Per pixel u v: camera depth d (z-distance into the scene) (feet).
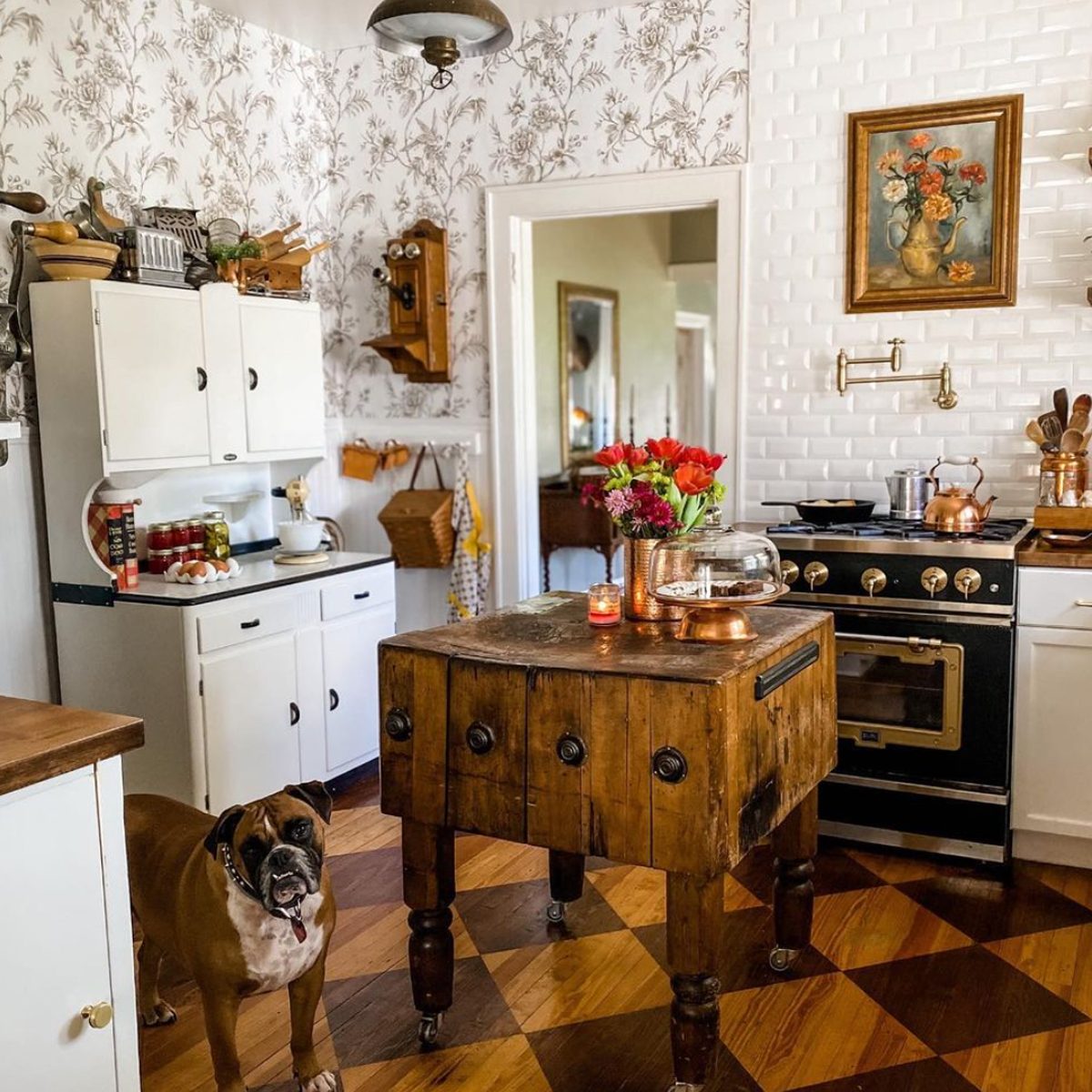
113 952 5.50
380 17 9.24
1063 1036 7.72
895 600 10.66
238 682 11.30
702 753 6.31
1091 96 11.45
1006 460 12.25
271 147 14.56
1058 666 10.20
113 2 12.14
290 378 13.14
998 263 11.99
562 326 21.20
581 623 8.04
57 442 11.04
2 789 4.81
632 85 13.53
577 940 9.24
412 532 14.84
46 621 11.64
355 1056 7.64
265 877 6.19
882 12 12.19
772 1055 7.54
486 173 14.55
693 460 7.93
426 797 7.37
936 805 10.73
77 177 11.78
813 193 12.77
